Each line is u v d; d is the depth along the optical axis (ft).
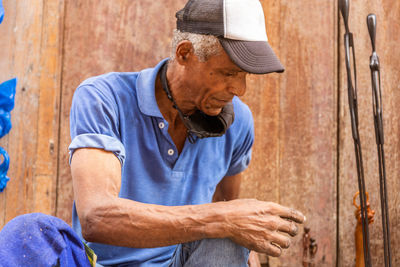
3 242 3.02
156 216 3.73
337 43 8.30
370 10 8.34
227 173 5.74
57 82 7.28
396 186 8.47
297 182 8.18
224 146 5.29
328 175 8.25
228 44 4.03
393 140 8.46
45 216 3.23
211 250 3.82
